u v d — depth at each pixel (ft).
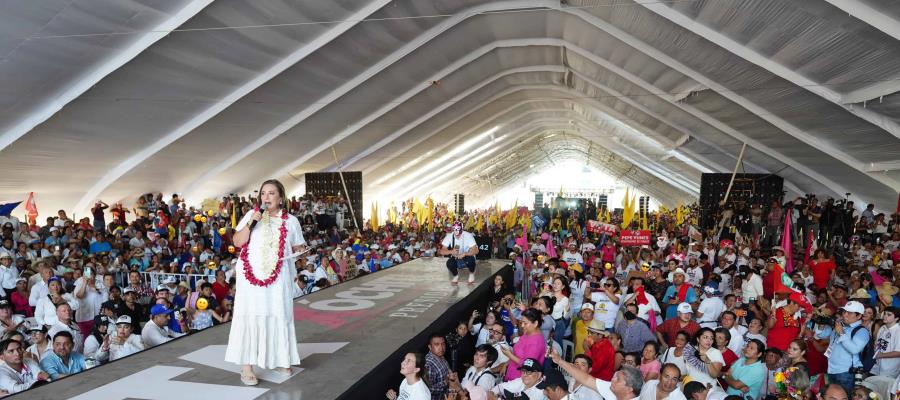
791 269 45.14
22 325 29.60
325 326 25.94
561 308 32.78
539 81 89.76
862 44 33.68
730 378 25.25
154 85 44.50
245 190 82.89
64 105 40.50
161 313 28.32
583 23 55.77
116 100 44.65
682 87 59.31
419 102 77.41
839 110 45.93
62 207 60.23
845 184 69.51
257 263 17.46
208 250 54.19
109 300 31.14
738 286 42.06
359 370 19.22
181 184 69.92
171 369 18.95
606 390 20.13
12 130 41.50
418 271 45.27
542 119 133.90
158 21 36.58
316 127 70.59
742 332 29.99
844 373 25.34
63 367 23.54
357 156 90.02
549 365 25.52
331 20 45.60
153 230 58.95
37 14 31.40
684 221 111.45
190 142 58.90
